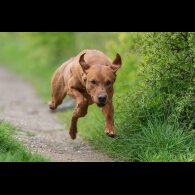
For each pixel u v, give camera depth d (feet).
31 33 135.64
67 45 129.08
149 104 48.75
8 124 54.13
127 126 49.14
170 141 44.62
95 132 54.95
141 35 56.03
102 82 43.16
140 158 44.75
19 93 110.01
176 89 48.39
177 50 48.93
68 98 82.99
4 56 193.98
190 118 47.21
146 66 48.98
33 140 51.13
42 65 138.72
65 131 63.26
